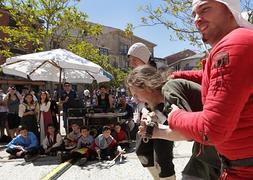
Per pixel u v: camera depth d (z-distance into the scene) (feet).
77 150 24.08
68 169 21.86
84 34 75.00
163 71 8.09
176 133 5.74
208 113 4.28
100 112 31.01
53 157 25.91
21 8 63.00
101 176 19.77
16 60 27.61
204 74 4.87
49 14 63.41
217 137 4.27
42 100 29.12
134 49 11.16
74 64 26.73
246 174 4.66
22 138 26.78
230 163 4.83
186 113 4.76
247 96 4.27
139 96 7.99
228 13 4.80
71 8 65.21
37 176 20.21
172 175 9.86
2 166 23.43
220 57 4.30
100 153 24.40
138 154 10.78
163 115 7.50
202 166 6.74
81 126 26.84
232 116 4.23
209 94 4.38
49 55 27.02
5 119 35.42
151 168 10.71
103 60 132.26
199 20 4.94
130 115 32.55
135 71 8.02
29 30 64.90
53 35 66.18
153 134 6.00
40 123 28.78
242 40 4.25
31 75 33.30
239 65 4.18
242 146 4.56
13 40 66.74
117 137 27.61
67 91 32.58
